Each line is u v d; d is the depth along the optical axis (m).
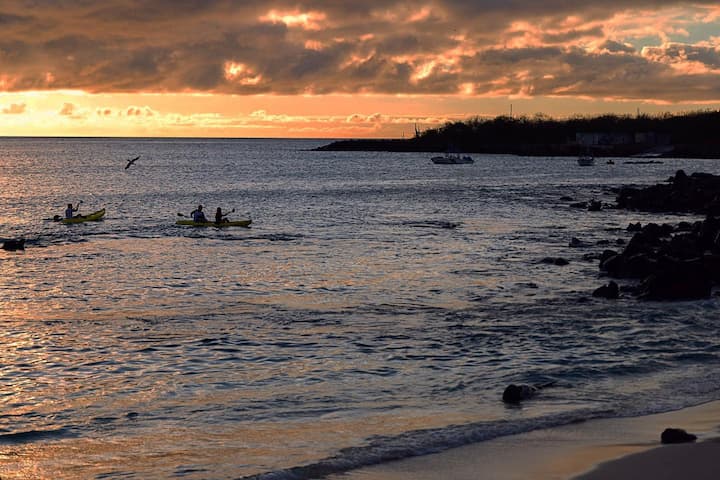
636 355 21.44
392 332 24.66
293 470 13.04
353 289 33.06
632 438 14.30
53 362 21.52
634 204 75.50
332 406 17.22
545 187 112.94
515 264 39.31
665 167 189.25
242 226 59.53
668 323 25.39
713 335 23.77
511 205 80.19
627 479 12.23
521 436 14.59
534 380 19.03
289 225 61.34
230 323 26.34
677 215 68.12
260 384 19.11
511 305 28.91
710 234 40.84
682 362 20.67
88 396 18.34
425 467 13.10
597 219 64.81
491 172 166.50
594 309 27.81
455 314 27.44
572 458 13.27
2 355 22.23
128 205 83.06
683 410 16.22
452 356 21.61
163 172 162.38
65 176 145.12
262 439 15.07
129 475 13.37
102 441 15.25
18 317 27.75
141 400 17.97
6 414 17.02
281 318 27.16
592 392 17.89
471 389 18.42
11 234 55.38
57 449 14.84
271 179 136.75
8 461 14.20
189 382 19.39
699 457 13.10
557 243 48.25
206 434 15.51
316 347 22.80
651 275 30.84
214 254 44.59
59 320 27.16
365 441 14.69
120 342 23.70
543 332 24.34
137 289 33.56
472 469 12.95
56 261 42.00
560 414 15.97
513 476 12.57
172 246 48.47
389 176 148.88
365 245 48.25
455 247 46.81
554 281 34.19
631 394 17.61
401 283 34.28
